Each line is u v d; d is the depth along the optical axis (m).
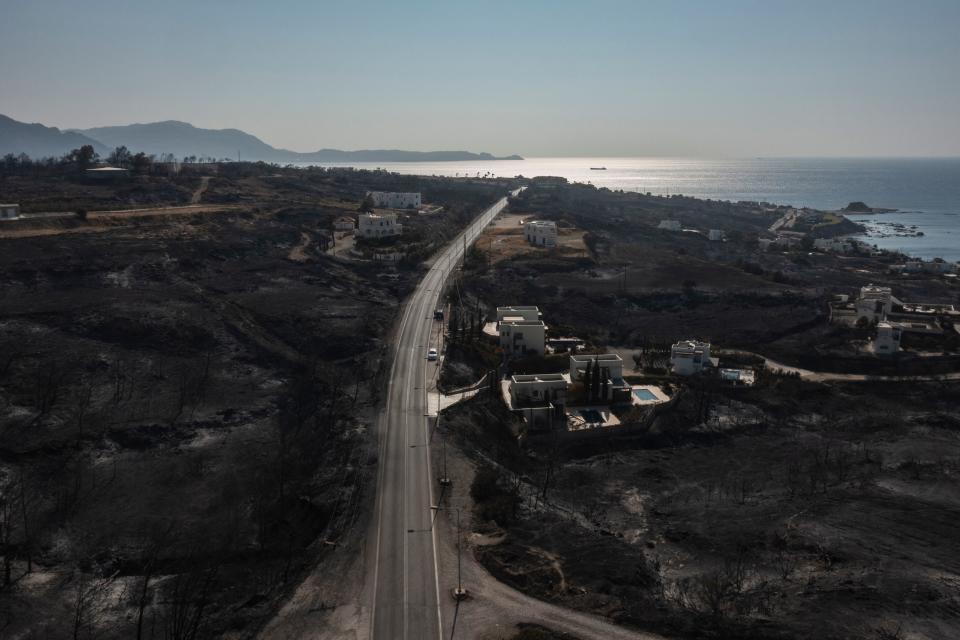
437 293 148.88
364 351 115.00
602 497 81.12
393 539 61.94
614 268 187.62
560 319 148.75
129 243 146.25
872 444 100.62
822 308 161.50
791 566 63.16
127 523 66.00
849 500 79.06
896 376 126.50
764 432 105.06
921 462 93.38
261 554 61.34
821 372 128.75
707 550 66.81
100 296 117.62
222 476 76.25
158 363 100.62
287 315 125.44
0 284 117.19
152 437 83.00
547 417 98.94
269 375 104.31
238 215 190.00
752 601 56.00
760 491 83.56
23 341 98.94
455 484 72.25
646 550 67.12
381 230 191.62
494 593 54.28
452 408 92.25
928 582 58.72
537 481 83.00
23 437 77.94
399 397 95.81
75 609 53.31
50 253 132.62
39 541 62.06
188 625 50.31
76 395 88.62
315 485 72.75
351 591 54.78
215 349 108.06
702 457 95.94
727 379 118.62
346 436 83.75
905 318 152.62
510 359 119.75
